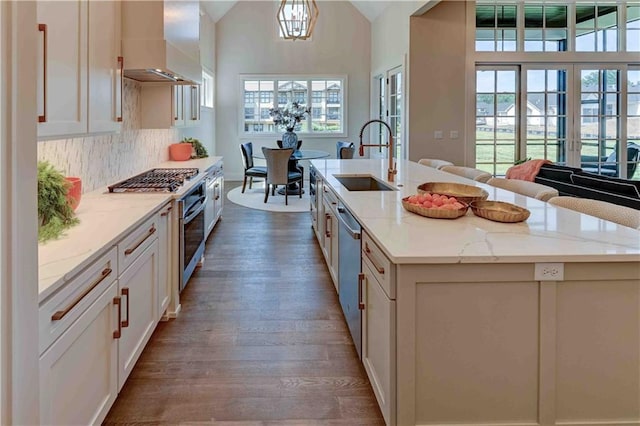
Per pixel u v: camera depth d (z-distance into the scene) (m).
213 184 5.37
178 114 4.41
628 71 7.41
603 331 1.67
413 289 1.65
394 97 8.41
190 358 2.57
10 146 0.96
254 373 2.41
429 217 2.23
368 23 10.25
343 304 2.97
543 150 7.45
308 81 10.37
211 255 4.68
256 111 10.45
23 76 1.00
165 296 3.00
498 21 7.25
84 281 1.65
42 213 2.01
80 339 1.63
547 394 1.69
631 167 7.55
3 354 0.98
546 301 1.66
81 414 1.65
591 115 7.44
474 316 1.66
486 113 7.34
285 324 3.04
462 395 1.69
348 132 10.43
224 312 3.24
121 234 2.03
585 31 7.35
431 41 7.08
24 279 1.04
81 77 2.18
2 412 0.98
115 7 2.72
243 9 10.11
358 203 2.64
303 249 4.92
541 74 7.35
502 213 2.10
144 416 2.04
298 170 8.22
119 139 3.74
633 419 1.70
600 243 1.75
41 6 1.78
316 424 1.99
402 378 1.68
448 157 7.25
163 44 2.94
